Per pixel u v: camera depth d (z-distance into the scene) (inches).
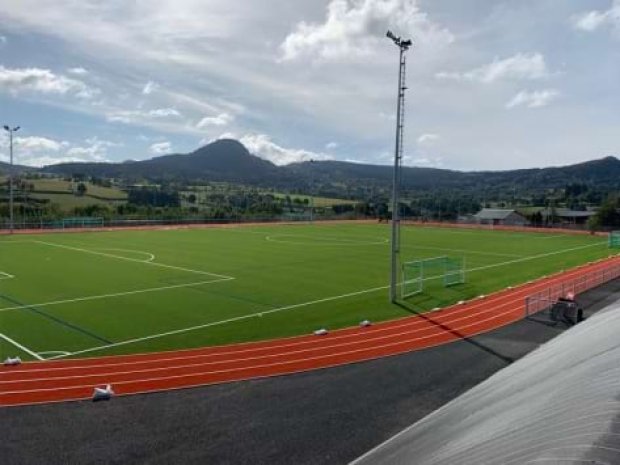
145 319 1182.3
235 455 601.3
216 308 1296.8
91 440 628.1
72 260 2059.5
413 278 1752.0
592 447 203.0
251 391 781.3
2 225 3356.3
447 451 292.5
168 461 585.9
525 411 305.4
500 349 991.0
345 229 3826.3
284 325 1146.7
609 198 5428.2
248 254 2314.2
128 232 3324.3
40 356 921.5
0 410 702.5
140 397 753.0
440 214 5059.1
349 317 1223.5
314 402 746.2
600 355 379.2
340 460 594.9
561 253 2544.3
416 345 1015.0
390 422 685.9
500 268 2026.3
